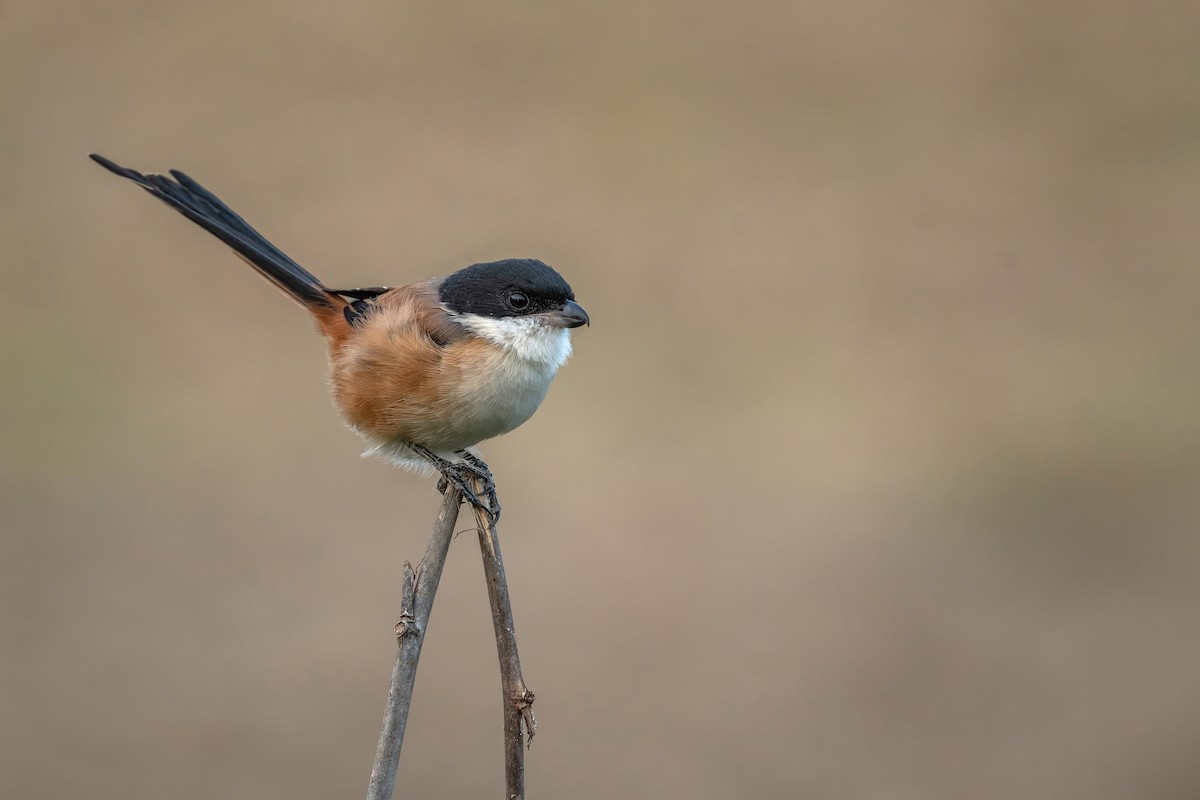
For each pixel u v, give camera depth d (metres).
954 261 13.95
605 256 13.51
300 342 12.98
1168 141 14.87
